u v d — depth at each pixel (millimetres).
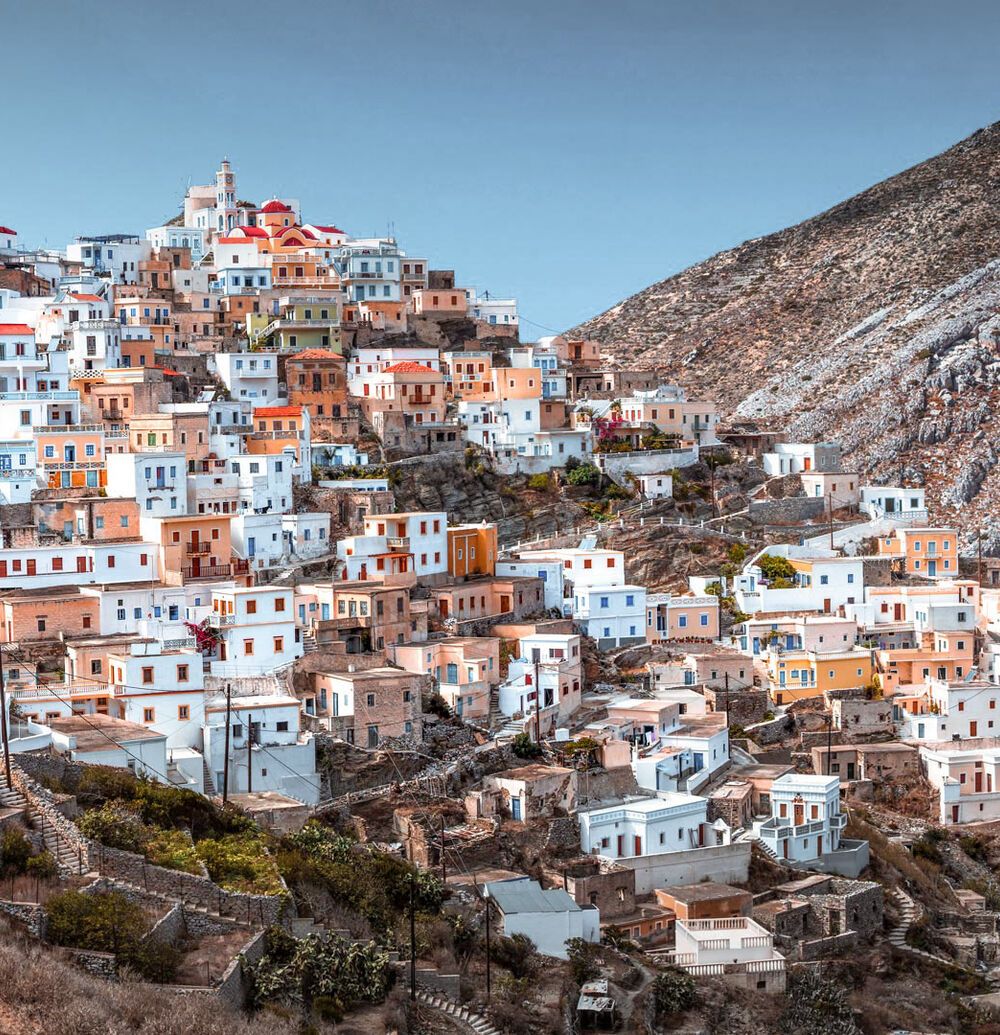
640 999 127000
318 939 110562
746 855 150625
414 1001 112875
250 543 194250
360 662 168500
